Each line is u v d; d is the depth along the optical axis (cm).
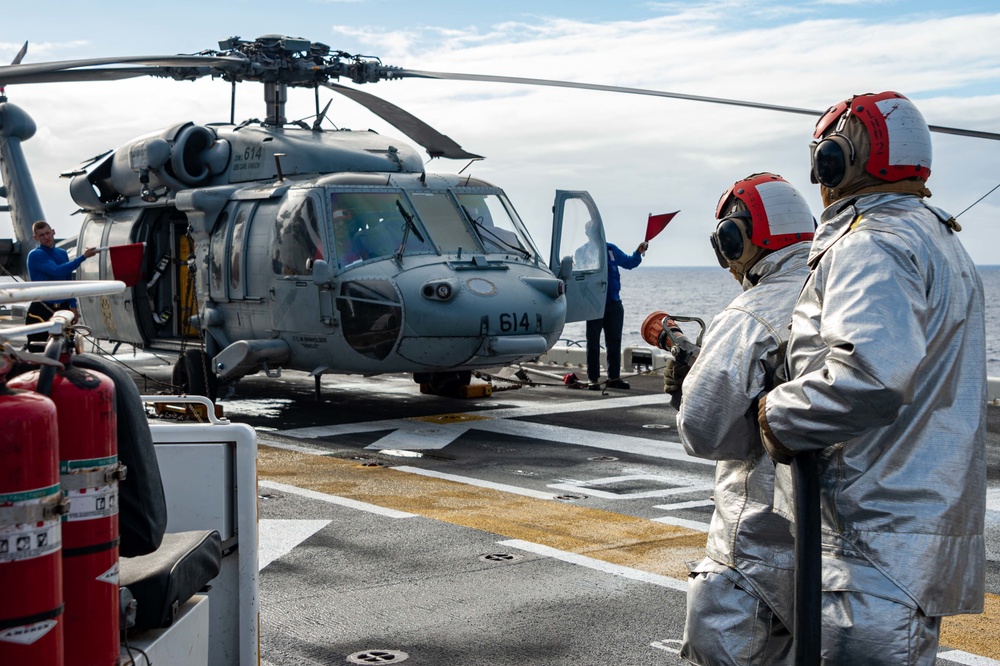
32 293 235
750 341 309
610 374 1538
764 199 331
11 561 204
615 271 1509
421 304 1138
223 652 371
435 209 1243
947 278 276
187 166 1385
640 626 530
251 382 1628
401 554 654
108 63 1107
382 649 497
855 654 269
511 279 1198
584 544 679
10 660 205
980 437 281
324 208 1195
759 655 312
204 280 1350
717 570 319
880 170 290
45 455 208
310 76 1359
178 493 371
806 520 273
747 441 311
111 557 236
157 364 1873
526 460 983
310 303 1197
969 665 480
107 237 1520
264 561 637
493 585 593
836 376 259
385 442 1080
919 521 269
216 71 1320
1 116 1680
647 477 904
